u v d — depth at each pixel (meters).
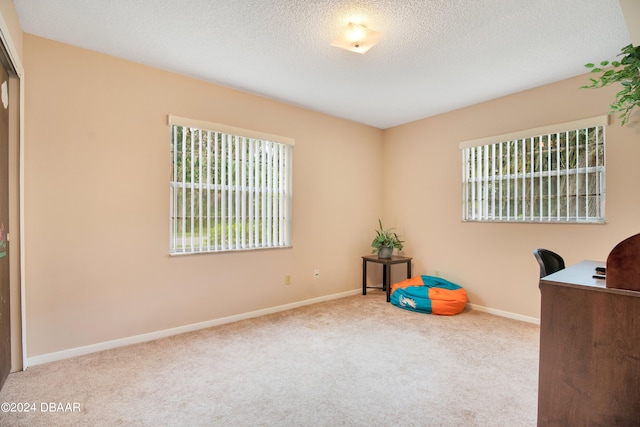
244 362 2.35
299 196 3.81
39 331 2.31
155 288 2.80
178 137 2.94
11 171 2.16
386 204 4.68
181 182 2.96
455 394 1.94
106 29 2.22
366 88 3.24
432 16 2.05
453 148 3.90
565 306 1.44
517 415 1.74
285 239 3.71
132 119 2.68
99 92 2.53
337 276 4.20
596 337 1.36
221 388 2.00
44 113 2.32
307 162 3.88
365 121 4.38
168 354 2.47
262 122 3.46
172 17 2.08
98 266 2.54
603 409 1.34
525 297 3.27
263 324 3.16
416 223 4.30
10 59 1.96
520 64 2.71
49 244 2.34
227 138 3.25
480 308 3.63
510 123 3.39
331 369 2.25
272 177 3.60
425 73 2.89
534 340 2.76
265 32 2.25
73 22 2.13
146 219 2.75
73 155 2.43
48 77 2.33
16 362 2.18
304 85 3.17
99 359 2.38
